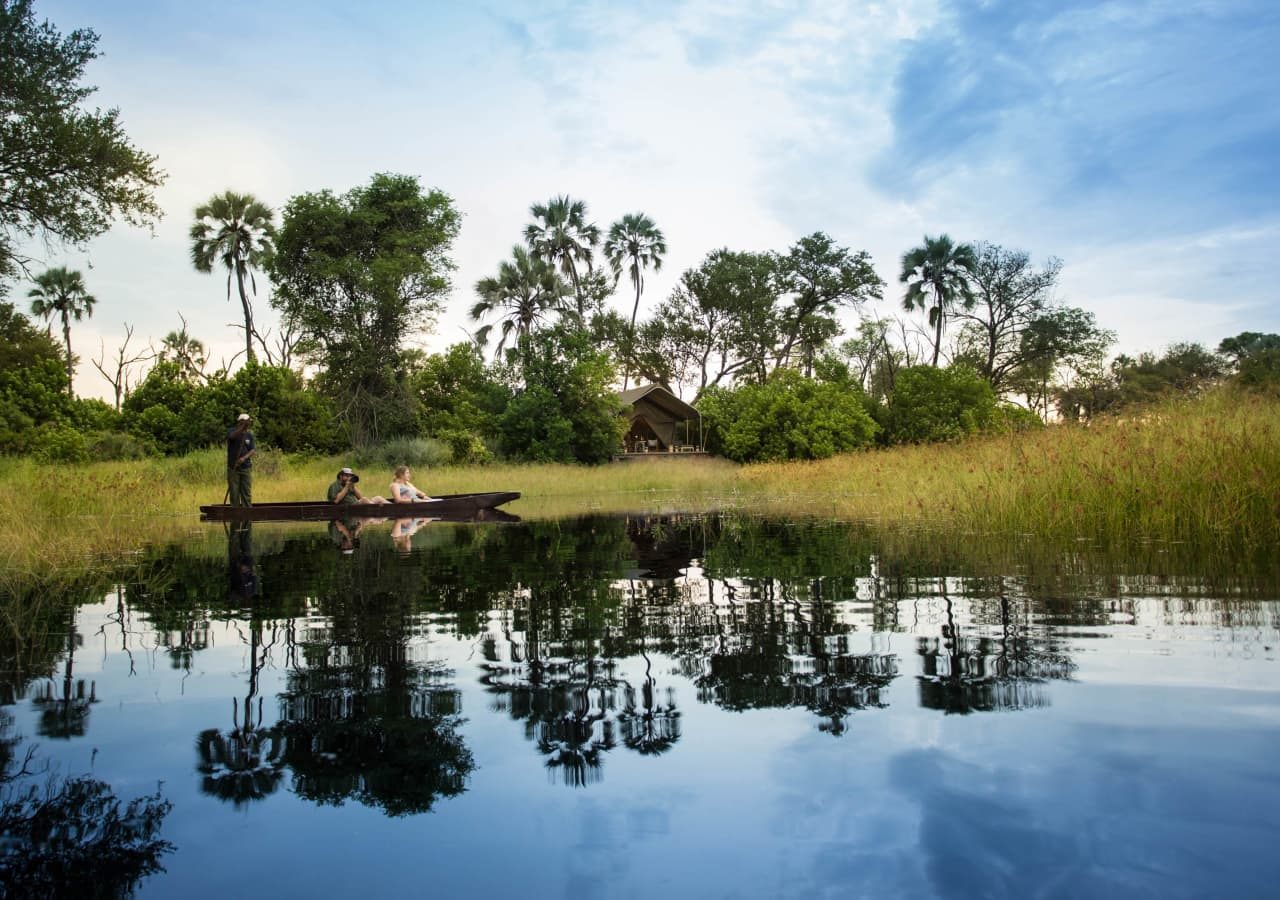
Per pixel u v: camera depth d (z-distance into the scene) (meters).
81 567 6.81
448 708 2.62
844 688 2.75
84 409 29.91
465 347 35.72
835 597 4.63
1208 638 3.33
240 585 5.64
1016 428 14.07
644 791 1.91
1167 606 4.03
